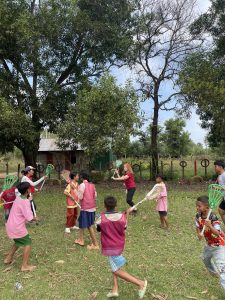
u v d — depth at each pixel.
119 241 5.42
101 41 19.19
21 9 18.56
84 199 7.86
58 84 20.02
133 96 17.16
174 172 22.89
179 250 7.76
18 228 6.57
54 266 6.93
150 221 10.48
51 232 9.42
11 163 44.19
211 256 5.54
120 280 6.20
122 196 15.03
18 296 5.70
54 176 24.31
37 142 20.14
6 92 18.44
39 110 19.16
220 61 19.88
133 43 19.89
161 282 6.09
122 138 16.73
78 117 16.83
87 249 7.93
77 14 18.78
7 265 7.04
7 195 8.52
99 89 16.66
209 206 5.43
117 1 18.95
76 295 5.70
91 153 17.34
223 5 19.59
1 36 17.39
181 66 20.67
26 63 18.81
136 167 23.66
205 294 5.65
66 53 19.94
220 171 8.16
